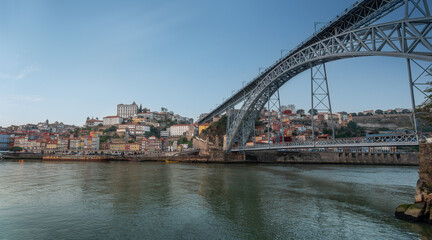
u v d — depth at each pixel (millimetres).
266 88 68875
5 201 23188
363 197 25719
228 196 25859
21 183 33812
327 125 165250
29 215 18891
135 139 184250
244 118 82062
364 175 48656
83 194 26453
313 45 48906
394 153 98750
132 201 23438
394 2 35031
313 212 20047
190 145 162125
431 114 21375
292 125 154625
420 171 18297
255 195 26453
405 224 16984
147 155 110875
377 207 21594
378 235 15055
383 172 57281
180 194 26719
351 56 39969
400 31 31094
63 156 99125
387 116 176875
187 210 20500
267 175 45906
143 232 15633
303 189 30250
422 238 14469
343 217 18703
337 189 30406
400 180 40812
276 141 105188
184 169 59344
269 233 15570
